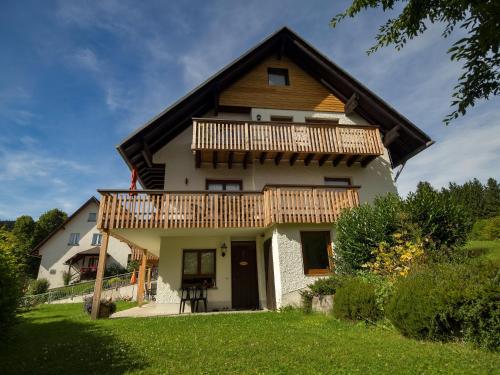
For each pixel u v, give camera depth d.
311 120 14.28
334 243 10.26
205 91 12.38
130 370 4.02
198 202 10.59
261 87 14.27
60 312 13.48
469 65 4.43
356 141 12.73
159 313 10.91
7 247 6.42
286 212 10.46
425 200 8.80
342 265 9.64
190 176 12.74
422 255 7.14
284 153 12.38
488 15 4.07
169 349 5.04
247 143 11.84
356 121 14.55
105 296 20.86
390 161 14.26
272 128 12.27
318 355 4.50
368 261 8.81
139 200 10.30
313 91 14.62
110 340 5.90
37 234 43.50
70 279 30.81
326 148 12.44
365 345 5.00
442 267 5.85
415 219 8.53
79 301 21.17
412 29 5.45
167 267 11.62
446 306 4.86
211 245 12.11
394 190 13.76
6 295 5.77
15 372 4.13
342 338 5.56
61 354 5.02
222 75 12.67
